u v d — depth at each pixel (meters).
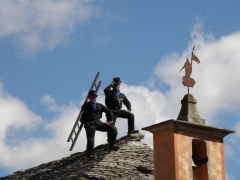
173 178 43.97
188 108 45.47
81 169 49.94
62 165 53.44
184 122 44.59
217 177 44.84
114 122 51.84
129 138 51.38
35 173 54.81
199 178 44.91
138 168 49.91
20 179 55.28
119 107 52.25
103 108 51.38
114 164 49.62
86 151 52.22
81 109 52.16
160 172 44.56
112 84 52.56
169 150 44.41
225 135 45.50
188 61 46.19
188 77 46.00
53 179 51.19
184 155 44.38
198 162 45.00
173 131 44.47
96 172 48.88
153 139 45.19
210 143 45.12
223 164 45.16
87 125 51.16
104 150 51.44
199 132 44.97
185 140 44.59
